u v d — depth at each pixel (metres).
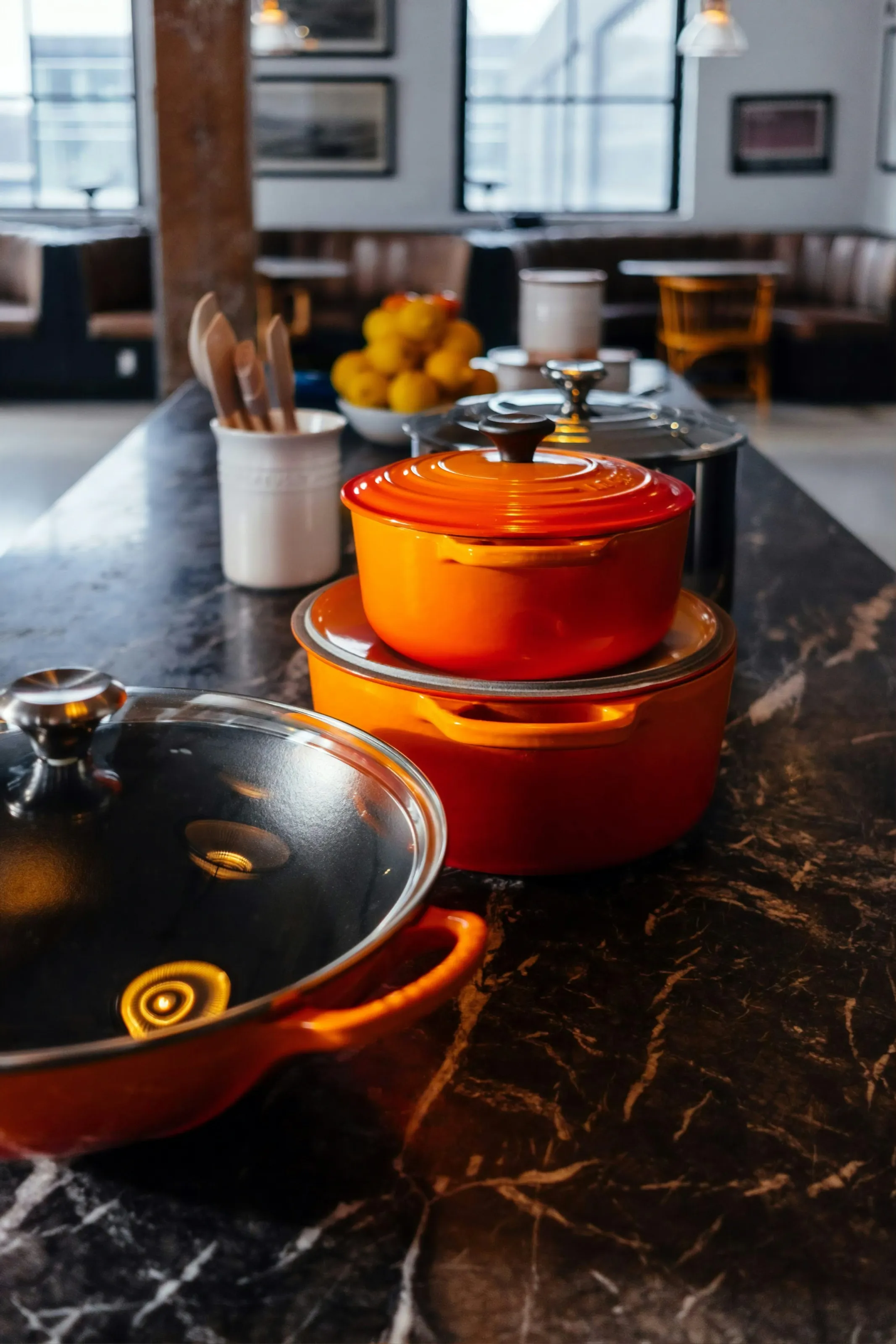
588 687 0.70
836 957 0.70
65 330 7.14
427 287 7.65
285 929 0.56
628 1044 0.63
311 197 8.07
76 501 1.76
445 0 7.73
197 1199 0.53
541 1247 0.51
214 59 4.04
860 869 0.80
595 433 1.05
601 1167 0.55
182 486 1.84
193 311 4.25
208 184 4.15
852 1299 0.48
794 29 7.87
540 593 0.70
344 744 0.63
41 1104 0.42
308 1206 0.52
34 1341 0.46
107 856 0.58
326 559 1.38
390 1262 0.50
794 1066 0.61
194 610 1.30
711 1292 0.49
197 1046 0.43
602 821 0.73
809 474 5.78
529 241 7.58
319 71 7.84
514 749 0.69
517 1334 0.47
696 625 0.83
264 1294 0.48
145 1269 0.49
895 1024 0.65
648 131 8.34
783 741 1.00
